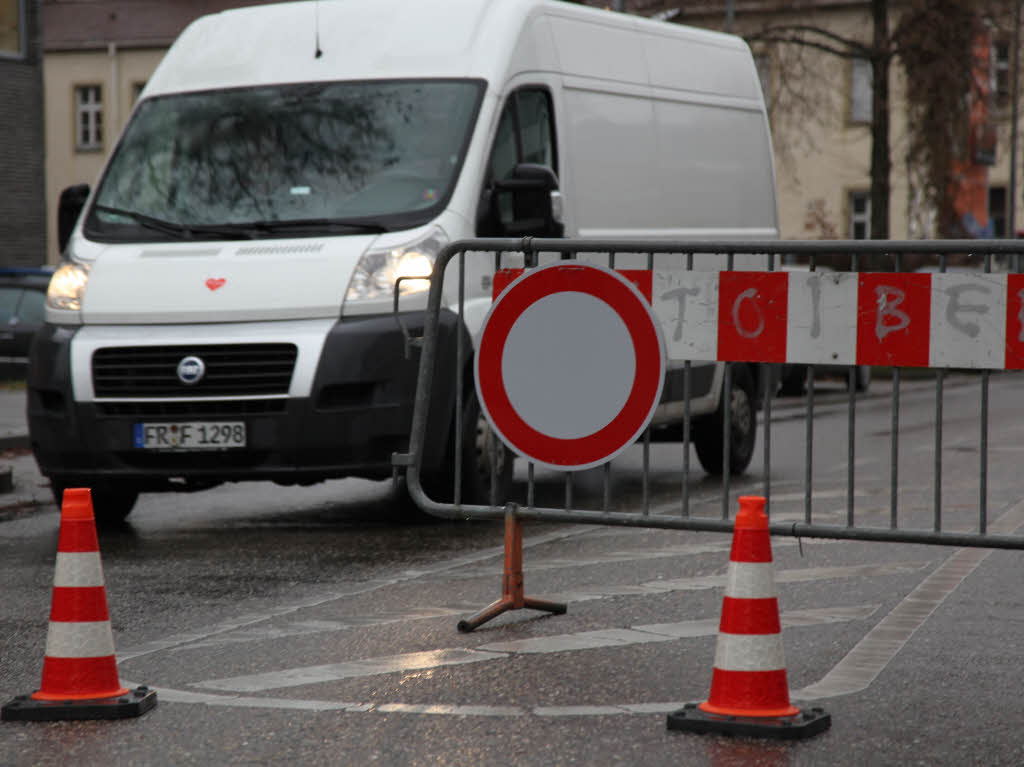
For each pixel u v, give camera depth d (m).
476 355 12.64
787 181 89.31
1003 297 11.28
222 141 18.69
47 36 99.38
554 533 16.64
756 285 12.03
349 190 17.80
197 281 16.94
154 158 18.80
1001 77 82.25
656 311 12.33
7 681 10.25
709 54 23.25
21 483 21.94
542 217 17.59
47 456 17.23
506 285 12.66
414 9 19.45
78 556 9.43
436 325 13.33
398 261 16.78
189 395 16.58
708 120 22.80
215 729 8.95
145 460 16.77
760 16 64.00
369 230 17.27
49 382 17.05
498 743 8.59
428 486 17.45
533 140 19.00
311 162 18.19
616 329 12.17
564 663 10.47
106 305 17.06
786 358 11.97
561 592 13.06
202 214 18.03
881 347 11.66
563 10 20.12
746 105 23.97
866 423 32.22
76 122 99.00
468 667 10.38
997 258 12.03
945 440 27.78
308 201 17.81
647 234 20.94
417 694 9.68
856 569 13.98
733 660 8.84
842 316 11.78
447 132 18.08
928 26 55.88
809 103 63.00
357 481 22.19
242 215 17.89
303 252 17.02
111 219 18.30
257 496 20.56
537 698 9.55
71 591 9.41
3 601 13.05
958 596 12.67
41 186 53.47
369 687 9.88
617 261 20.16
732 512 18.52
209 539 16.52
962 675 10.05
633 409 12.14
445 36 19.00
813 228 80.19
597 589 13.17
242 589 13.42
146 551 15.70
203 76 19.59
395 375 16.45
